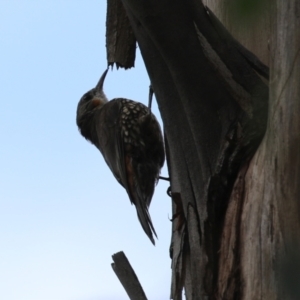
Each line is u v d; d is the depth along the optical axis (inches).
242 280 226.1
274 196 216.8
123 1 245.8
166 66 256.4
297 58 215.9
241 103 240.5
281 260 159.5
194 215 250.8
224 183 239.6
